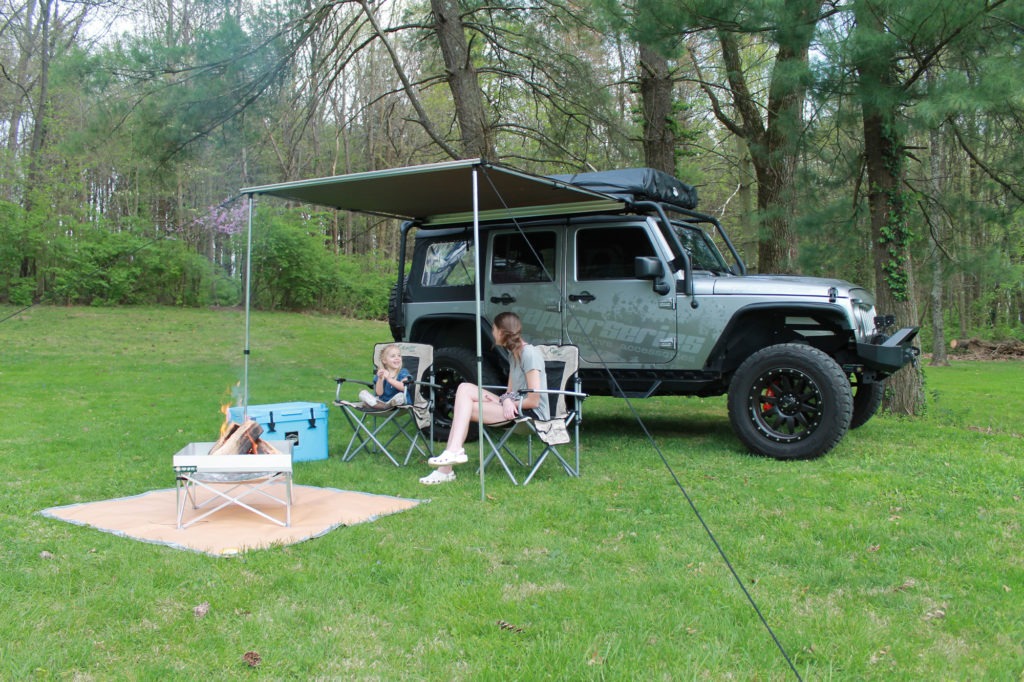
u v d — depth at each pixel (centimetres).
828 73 739
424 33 1339
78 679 267
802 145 883
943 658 291
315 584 347
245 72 1120
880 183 869
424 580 355
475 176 511
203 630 304
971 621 321
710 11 750
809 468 584
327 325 2123
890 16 677
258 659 282
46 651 282
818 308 609
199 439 696
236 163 1605
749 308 621
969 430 785
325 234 2759
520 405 539
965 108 644
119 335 1670
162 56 1091
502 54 1295
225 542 401
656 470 583
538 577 363
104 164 2159
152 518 447
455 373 720
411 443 636
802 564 385
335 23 1178
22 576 350
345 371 1316
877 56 705
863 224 913
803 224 911
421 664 282
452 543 407
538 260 690
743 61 1475
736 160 1673
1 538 405
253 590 339
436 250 760
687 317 642
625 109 1549
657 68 1259
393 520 448
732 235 2262
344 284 2445
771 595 344
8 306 1988
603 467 595
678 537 422
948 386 1439
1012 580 366
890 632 310
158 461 604
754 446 626
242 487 518
